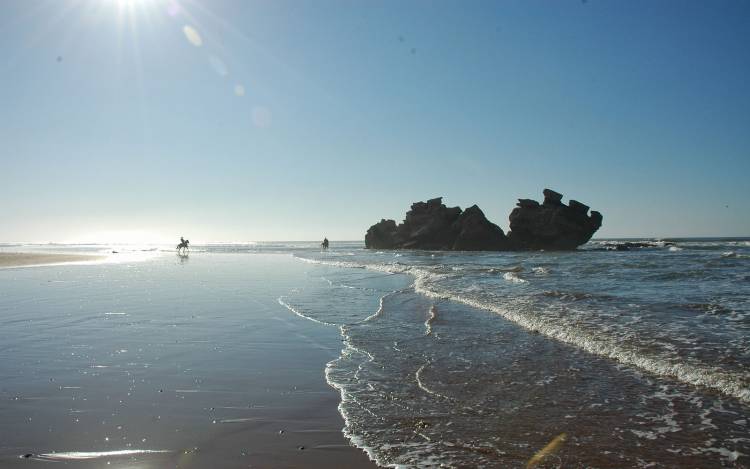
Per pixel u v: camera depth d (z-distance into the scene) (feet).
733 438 16.74
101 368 25.68
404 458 15.64
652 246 249.55
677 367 24.11
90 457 15.33
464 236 253.85
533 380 23.98
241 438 17.06
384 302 52.60
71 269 111.65
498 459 15.52
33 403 20.26
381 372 25.75
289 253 238.68
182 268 115.34
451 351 30.30
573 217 240.53
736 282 61.16
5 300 53.21
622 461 15.21
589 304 44.57
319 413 19.67
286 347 31.40
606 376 24.31
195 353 29.35
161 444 16.42
